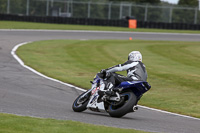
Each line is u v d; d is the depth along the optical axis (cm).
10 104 2839
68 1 16812
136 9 17250
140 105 3325
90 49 8094
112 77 2616
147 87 2520
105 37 11400
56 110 2727
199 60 7212
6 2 15925
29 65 5425
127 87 2495
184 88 4359
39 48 7694
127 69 2569
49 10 16538
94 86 2695
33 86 3872
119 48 8562
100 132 1891
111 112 2527
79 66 5759
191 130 2352
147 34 13225
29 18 14088
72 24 14688
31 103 2972
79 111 2741
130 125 2314
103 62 6344
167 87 4378
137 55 2603
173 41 11256
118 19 15575
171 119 2766
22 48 7431
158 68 5903
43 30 11919
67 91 3784
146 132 2019
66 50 7700
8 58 5944
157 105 3397
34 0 16312
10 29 11250
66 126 1981
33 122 2034
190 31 15300
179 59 7238
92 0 17012
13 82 3994
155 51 8319
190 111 3219
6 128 1850
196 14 17462
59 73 4947
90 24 14912
